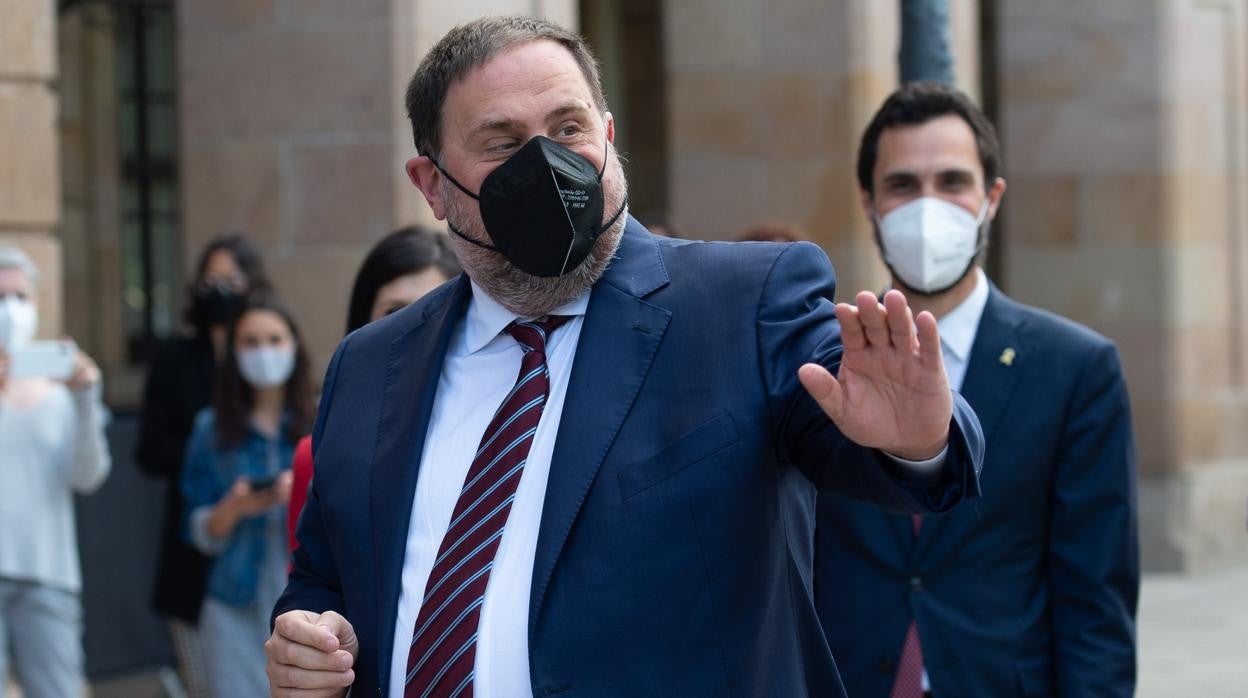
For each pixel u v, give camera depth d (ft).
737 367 11.87
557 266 12.10
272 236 38.29
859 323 10.52
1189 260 54.75
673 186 46.47
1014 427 18.17
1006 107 55.93
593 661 11.44
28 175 33.63
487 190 12.17
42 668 30.17
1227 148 56.39
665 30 46.50
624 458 11.72
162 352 32.94
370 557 12.79
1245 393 57.31
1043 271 55.57
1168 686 38.88
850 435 10.77
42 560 29.99
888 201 19.40
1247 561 57.11
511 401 12.45
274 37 38.11
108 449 38.78
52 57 33.99
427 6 37.68
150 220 75.51
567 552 11.61
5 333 28.86
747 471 11.63
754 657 11.59
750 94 45.73
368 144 37.70
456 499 12.53
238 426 28.68
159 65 74.90
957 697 17.70
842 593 18.33
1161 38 54.03
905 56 23.93
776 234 30.14
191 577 30.91
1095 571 17.85
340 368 14.07
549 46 12.62
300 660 12.24
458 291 13.51
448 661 11.86
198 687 31.17
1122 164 54.54
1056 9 55.01
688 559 11.52
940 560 17.94
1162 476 54.44
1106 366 18.40
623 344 12.14
